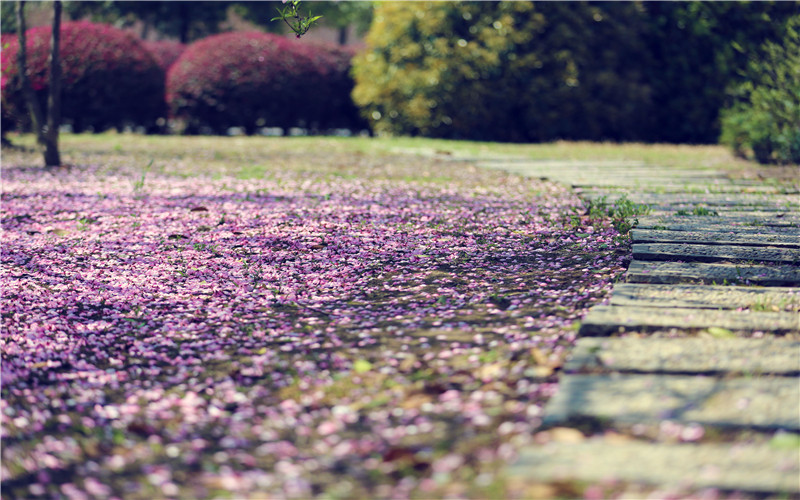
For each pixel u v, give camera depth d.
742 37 17.31
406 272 5.73
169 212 8.11
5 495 2.86
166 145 15.10
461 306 4.79
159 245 6.79
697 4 17.98
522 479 2.61
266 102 19.55
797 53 12.12
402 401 3.44
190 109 19.36
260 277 5.77
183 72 19.36
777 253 5.54
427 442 3.01
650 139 19.50
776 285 4.83
